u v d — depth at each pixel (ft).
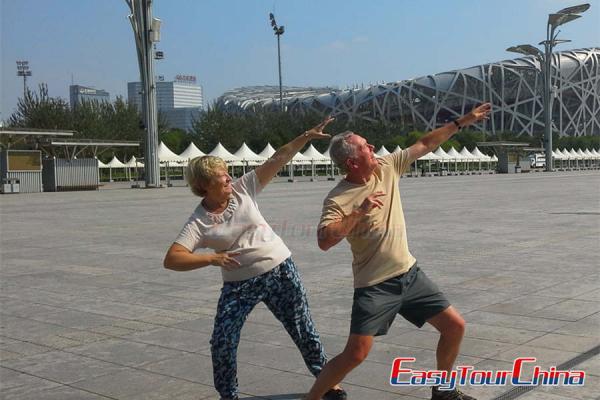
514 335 17.78
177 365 16.26
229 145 228.22
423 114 418.51
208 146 228.84
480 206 65.21
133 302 23.75
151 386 14.79
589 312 20.17
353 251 12.19
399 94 415.64
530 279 25.82
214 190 12.38
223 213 12.52
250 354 16.94
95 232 48.11
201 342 18.30
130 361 16.69
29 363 16.70
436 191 96.53
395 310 12.07
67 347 18.08
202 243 12.56
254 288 12.57
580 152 295.28
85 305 23.44
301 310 13.09
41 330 20.02
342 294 24.17
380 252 11.88
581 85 446.19
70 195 105.70
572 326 18.56
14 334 19.60
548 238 38.63
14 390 14.71
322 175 238.68
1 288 26.99
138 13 123.75
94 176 127.54
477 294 23.21
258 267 12.51
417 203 70.64
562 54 447.42
